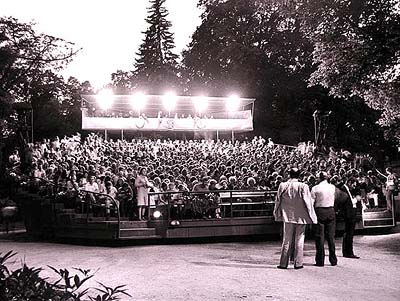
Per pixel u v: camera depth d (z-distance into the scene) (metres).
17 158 28.72
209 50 58.97
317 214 12.30
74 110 60.62
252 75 54.16
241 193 18.14
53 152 27.53
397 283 10.41
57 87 52.88
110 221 17.73
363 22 23.08
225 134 52.44
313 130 54.00
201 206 17.89
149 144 36.50
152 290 9.74
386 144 49.38
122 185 19.27
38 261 13.55
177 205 17.80
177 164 24.59
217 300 8.93
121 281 10.66
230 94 54.66
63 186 19.73
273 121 55.22
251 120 41.94
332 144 48.56
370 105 25.91
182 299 9.02
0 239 19.95
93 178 19.16
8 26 40.84
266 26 54.94
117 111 42.16
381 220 19.91
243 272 11.47
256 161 28.55
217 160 28.89
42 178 20.94
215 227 17.72
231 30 56.72
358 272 11.54
